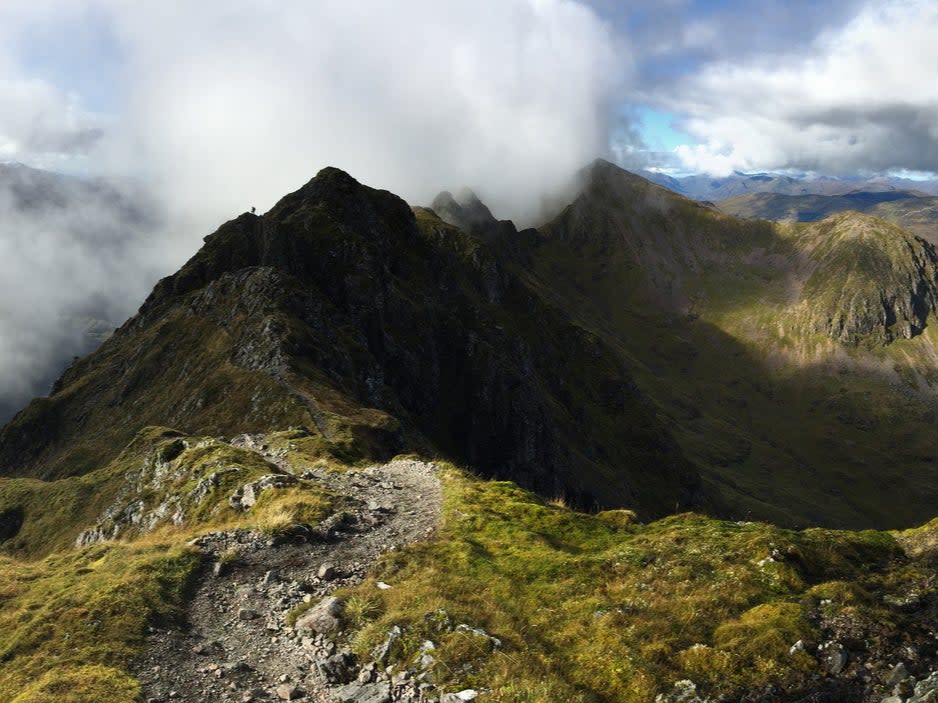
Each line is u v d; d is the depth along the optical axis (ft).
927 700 41.06
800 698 45.75
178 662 58.44
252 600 70.64
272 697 52.95
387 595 65.82
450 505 101.14
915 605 55.42
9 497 328.29
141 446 317.83
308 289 503.20
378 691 51.21
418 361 600.39
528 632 58.65
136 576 73.67
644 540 79.61
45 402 507.71
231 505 119.55
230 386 353.10
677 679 49.73
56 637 61.72
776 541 67.26
